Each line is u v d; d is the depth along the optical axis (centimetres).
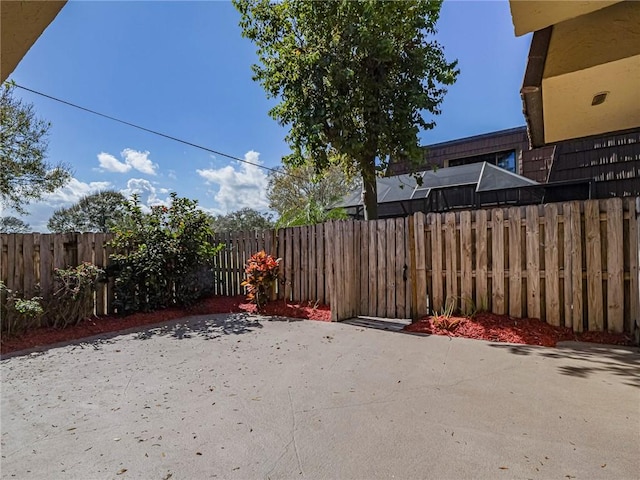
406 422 219
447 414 227
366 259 560
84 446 204
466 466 173
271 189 1806
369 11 576
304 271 648
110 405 260
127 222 646
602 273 396
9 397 278
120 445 204
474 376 293
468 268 474
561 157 736
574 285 408
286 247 680
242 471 176
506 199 770
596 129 345
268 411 241
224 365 344
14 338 468
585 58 204
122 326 541
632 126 333
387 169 732
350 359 348
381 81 634
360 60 631
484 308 462
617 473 164
